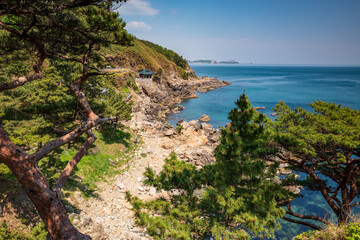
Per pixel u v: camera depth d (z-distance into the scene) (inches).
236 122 426.3
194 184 410.6
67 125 546.0
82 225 606.5
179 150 1476.4
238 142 373.1
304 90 5241.1
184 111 3048.7
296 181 576.1
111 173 1045.8
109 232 649.0
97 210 740.7
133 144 1435.8
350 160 469.4
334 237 268.2
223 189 364.2
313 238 283.7
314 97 4200.3
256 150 412.5
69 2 289.6
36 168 259.6
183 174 405.1
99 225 610.2
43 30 337.4
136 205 373.7
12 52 366.0
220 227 351.9
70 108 428.8
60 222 257.3
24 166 245.8
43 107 421.7
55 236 253.4
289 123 489.4
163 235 342.6
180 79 4849.9
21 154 248.7
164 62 4345.5
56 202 260.1
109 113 1186.0
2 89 266.5
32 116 649.0
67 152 954.7
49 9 282.4
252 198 375.9
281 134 458.0
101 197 834.2
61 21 306.7
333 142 435.8
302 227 872.3
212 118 2694.4
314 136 432.8
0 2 254.7
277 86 6122.1
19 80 283.4
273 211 362.3
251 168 384.8
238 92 4835.1
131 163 1206.9
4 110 703.1
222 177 370.9
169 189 402.3
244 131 409.1
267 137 461.4
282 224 893.8
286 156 514.6
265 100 3870.6
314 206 1008.9
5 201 521.3
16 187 578.6
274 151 451.2
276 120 518.9
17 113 757.9
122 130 1556.3
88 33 356.8
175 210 371.9
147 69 3732.8
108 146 1270.9
